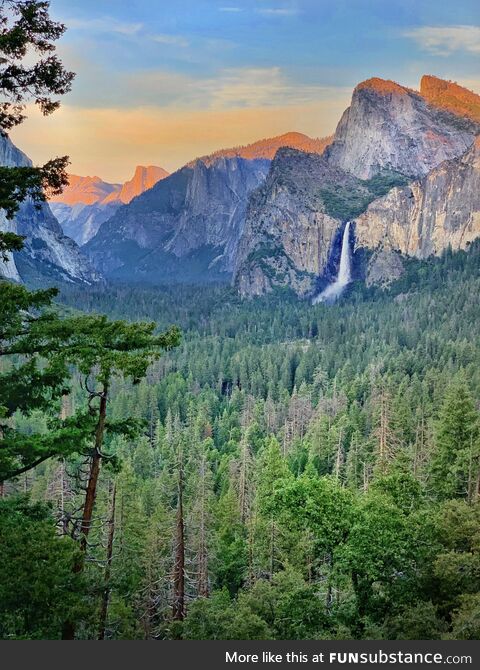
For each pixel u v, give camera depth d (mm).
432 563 27375
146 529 52344
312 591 28281
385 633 24484
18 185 18328
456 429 53875
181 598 36562
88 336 20172
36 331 19438
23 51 18344
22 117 19703
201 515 50250
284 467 65812
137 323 20969
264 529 49250
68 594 19062
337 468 80250
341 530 27469
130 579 39469
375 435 77188
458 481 52188
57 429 21359
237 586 54750
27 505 22188
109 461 23172
